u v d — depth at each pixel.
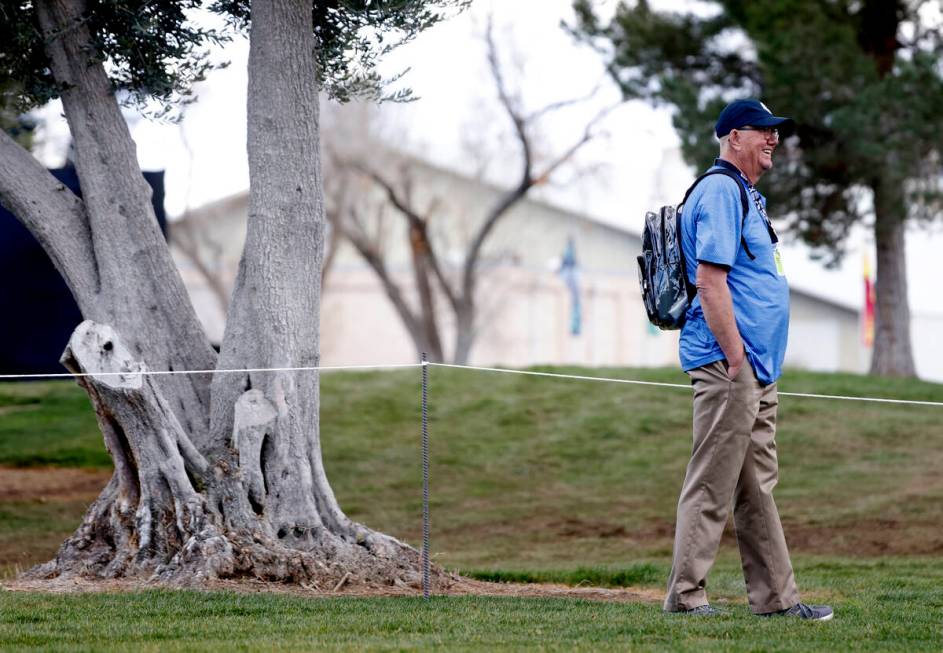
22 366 57.72
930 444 58.12
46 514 46.22
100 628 21.36
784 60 75.00
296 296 30.30
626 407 66.56
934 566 36.56
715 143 75.44
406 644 19.59
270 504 29.56
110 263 30.67
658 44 84.44
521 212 149.38
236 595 25.25
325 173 140.50
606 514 48.34
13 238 57.59
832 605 25.83
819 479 52.84
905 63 72.38
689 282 22.69
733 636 20.23
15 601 24.45
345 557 29.16
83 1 30.56
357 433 63.00
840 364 150.75
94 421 61.94
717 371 22.28
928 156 75.94
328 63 32.47
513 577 34.38
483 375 74.81
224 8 32.31
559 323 152.00
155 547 28.75
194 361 31.17
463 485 54.28
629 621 21.83
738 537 23.09
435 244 147.75
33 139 59.53
